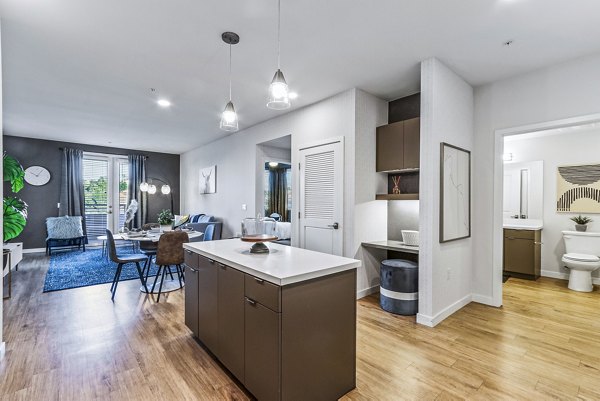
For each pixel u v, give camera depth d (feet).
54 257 18.75
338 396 5.78
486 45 8.29
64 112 14.52
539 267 14.71
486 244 10.78
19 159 20.15
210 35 7.86
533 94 9.76
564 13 6.80
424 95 9.15
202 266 7.48
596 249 13.00
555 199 14.66
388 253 12.89
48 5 6.58
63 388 5.93
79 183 22.07
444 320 9.39
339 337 5.81
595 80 8.63
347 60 9.21
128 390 5.90
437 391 5.92
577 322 9.21
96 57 9.05
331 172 12.03
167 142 21.80
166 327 8.81
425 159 9.16
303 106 13.37
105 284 13.08
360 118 11.39
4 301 10.85
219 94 12.11
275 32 7.72
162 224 14.76
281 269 5.38
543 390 5.92
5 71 9.97
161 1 6.49
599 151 13.57
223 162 20.08
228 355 6.32
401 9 6.77
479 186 10.94
